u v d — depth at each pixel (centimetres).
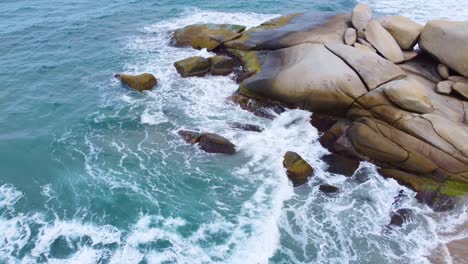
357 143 1498
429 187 1373
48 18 2883
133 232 1234
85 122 1738
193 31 2381
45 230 1230
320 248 1191
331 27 2030
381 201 1359
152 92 1948
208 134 1587
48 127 1705
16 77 2078
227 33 2273
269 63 1914
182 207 1326
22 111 1806
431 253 1182
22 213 1288
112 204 1329
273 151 1561
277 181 1427
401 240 1223
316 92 1634
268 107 1770
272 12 2953
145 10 3036
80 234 1222
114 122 1736
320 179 1441
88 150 1574
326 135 1593
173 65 2164
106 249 1177
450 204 1328
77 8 3105
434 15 2894
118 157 1537
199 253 1167
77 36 2575
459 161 1353
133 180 1430
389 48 1780
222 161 1520
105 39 2538
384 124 1482
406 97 1441
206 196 1370
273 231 1239
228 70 2064
